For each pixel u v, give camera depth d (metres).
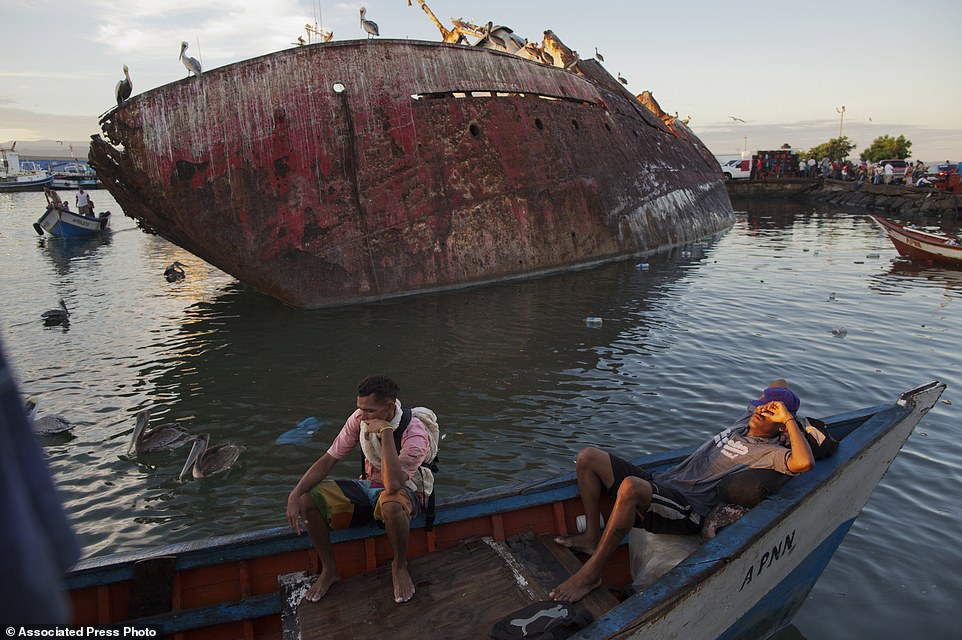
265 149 13.62
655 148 25.02
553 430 7.73
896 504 6.07
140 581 4.00
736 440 4.59
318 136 14.12
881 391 8.87
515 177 17.16
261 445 7.60
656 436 7.53
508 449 7.25
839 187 48.34
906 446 7.21
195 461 6.89
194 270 21.58
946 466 6.73
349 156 14.48
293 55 14.06
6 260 24.08
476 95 17.06
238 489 6.63
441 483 6.53
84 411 8.75
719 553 3.80
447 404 8.61
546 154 18.06
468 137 16.28
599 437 7.53
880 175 44.69
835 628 4.59
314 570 4.37
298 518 4.23
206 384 9.69
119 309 15.12
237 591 4.24
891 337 11.52
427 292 15.60
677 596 3.49
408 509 4.06
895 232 20.88
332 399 8.98
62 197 75.25
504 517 4.82
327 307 14.48
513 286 16.36
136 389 9.56
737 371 9.69
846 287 16.27
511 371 9.89
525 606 3.92
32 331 13.12
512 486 4.92
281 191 13.80
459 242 16.05
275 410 8.62
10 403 1.21
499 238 16.80
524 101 17.78
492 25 23.28
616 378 9.48
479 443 7.42
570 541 4.68
